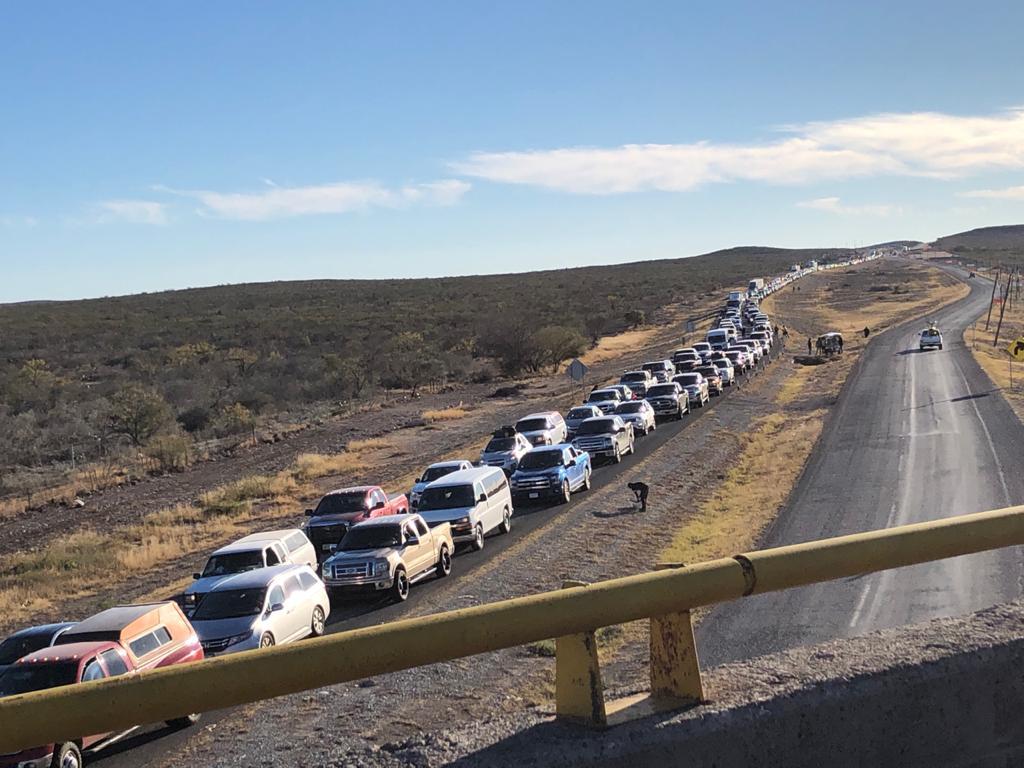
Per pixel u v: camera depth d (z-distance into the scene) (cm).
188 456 4259
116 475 3969
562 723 384
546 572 2111
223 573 2011
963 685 426
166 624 1459
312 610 1791
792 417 4566
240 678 323
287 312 11731
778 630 1487
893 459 3117
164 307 13462
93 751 1232
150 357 7662
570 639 388
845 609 1570
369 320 10469
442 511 2453
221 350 8256
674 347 8631
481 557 2359
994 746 430
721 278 19962
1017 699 437
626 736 370
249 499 3472
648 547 2280
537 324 8638
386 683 1395
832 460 3219
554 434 3894
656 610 379
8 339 9538
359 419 5306
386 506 2748
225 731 1275
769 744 388
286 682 327
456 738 382
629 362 7831
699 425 4444
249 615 1638
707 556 2102
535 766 354
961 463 2939
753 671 425
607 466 3625
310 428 5075
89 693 311
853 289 16200
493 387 6612
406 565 2064
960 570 1736
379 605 2002
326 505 2698
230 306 13275
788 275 19362
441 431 4788
